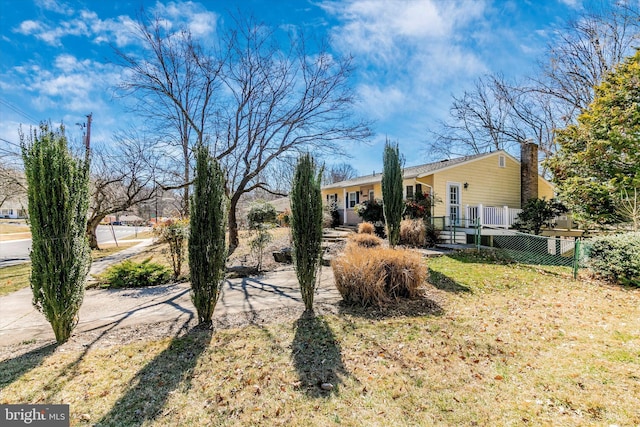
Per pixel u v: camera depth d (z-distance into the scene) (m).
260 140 12.30
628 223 10.16
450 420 2.46
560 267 8.65
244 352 3.54
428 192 13.56
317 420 2.45
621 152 10.76
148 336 4.02
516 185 16.39
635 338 3.93
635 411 2.50
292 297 5.82
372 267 5.36
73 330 4.22
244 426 2.38
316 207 5.01
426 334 4.05
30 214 3.65
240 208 21.86
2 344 3.80
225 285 6.88
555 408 2.58
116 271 7.19
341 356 3.46
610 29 15.55
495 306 5.32
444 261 8.84
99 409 2.54
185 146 12.84
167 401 2.66
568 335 4.09
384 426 2.39
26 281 8.19
